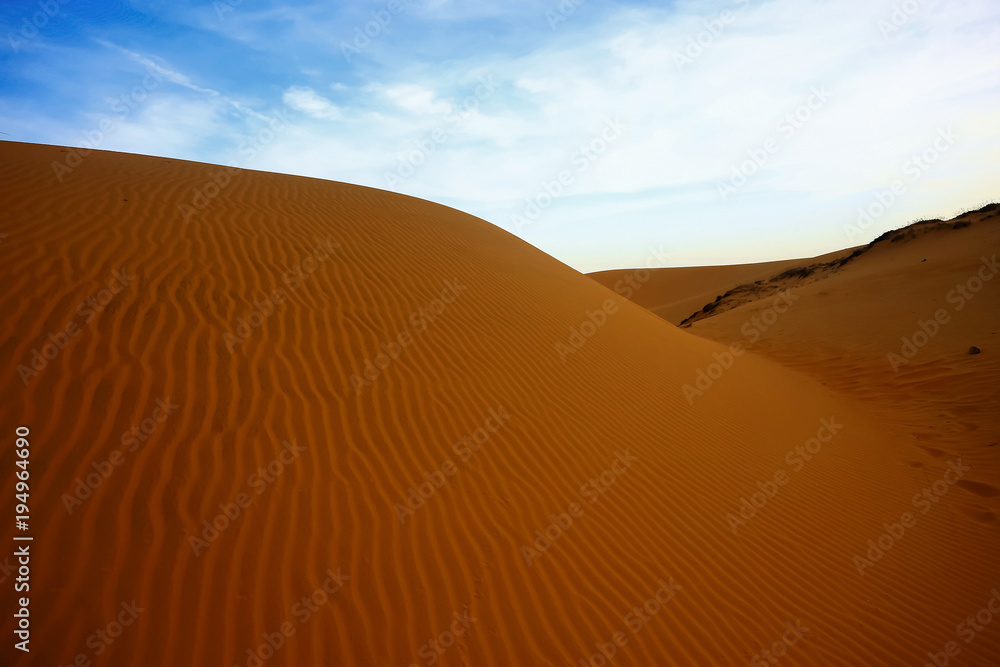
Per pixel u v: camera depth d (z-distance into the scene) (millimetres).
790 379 13438
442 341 7262
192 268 6707
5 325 4738
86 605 2967
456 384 6387
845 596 4863
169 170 11180
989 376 11586
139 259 6488
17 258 5695
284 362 5613
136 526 3486
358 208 12297
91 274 5863
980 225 22453
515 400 6539
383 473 4668
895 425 10812
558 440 6039
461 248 12164
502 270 11656
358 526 4047
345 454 4734
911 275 20109
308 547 3748
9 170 8227
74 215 7094
